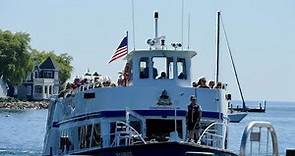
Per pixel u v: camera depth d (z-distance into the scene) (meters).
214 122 62.97
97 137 64.50
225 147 66.06
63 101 73.88
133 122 63.62
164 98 63.50
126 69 67.62
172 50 65.19
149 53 65.06
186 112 63.25
